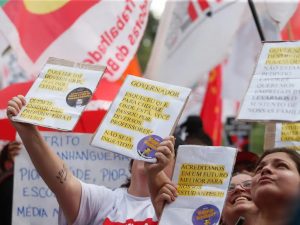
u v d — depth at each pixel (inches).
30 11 169.6
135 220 125.1
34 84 118.3
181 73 197.9
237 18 198.7
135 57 194.2
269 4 201.5
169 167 125.3
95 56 170.2
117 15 171.8
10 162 179.8
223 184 113.3
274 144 140.9
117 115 114.8
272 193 109.7
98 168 165.9
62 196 124.3
